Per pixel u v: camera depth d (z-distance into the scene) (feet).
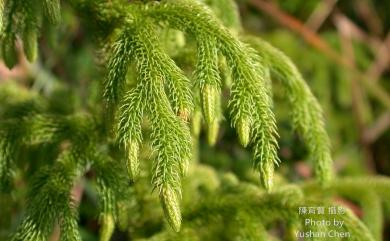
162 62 0.64
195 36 0.67
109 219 0.70
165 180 0.61
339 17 1.73
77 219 0.69
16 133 0.75
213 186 0.85
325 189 0.87
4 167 0.74
